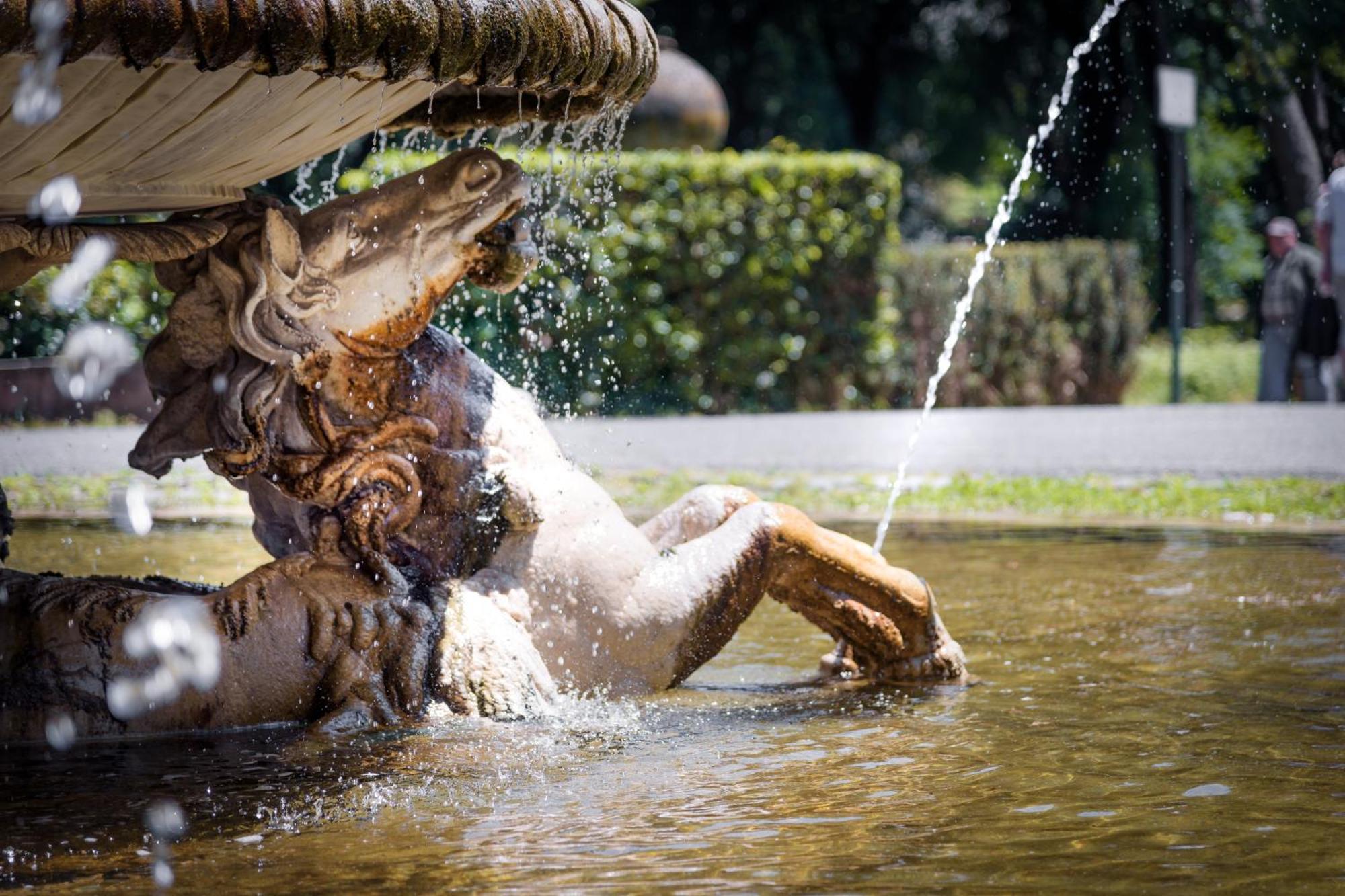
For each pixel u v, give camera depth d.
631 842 2.86
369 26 3.08
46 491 10.02
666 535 4.54
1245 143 27.72
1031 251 20.09
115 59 3.01
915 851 2.78
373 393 4.06
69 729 3.65
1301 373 18.33
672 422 16.05
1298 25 21.03
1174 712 4.01
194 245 3.77
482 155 3.99
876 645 4.48
